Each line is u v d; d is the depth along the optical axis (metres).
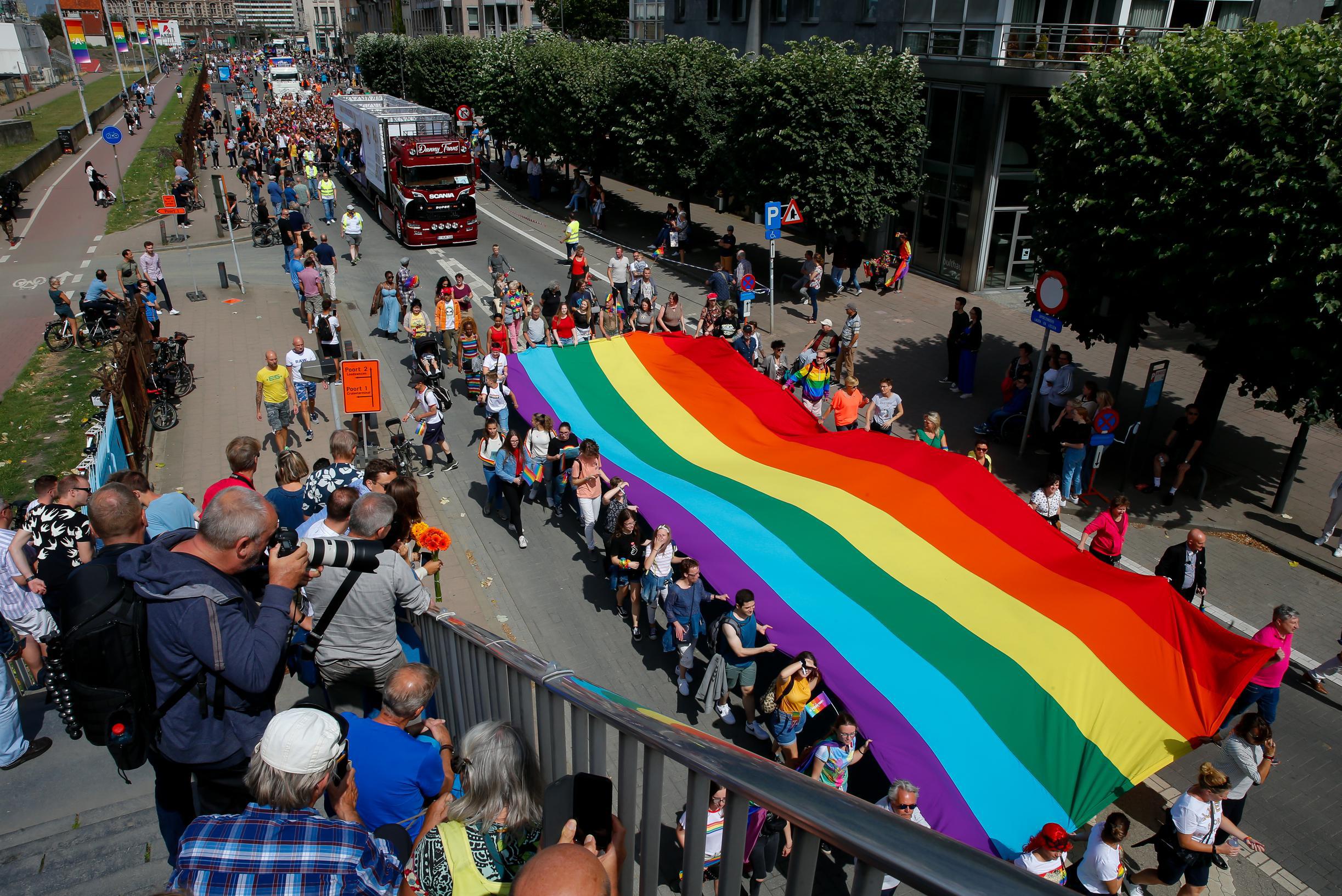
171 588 2.99
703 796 1.90
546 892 1.55
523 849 3.17
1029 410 16.19
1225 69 13.02
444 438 15.24
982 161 24.62
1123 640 8.30
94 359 20.86
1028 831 6.83
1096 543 11.97
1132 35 21.70
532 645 10.90
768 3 33.25
